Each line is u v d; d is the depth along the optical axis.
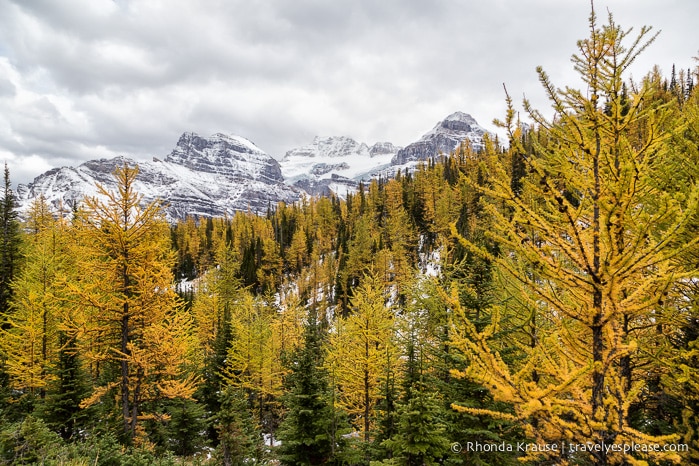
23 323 19.67
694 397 6.52
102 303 13.98
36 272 21.31
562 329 5.06
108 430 14.67
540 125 4.89
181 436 18.69
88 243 14.38
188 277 82.25
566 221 4.49
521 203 4.58
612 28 4.62
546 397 4.17
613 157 4.68
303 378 13.80
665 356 6.83
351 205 95.06
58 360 17.56
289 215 105.44
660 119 4.66
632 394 4.21
